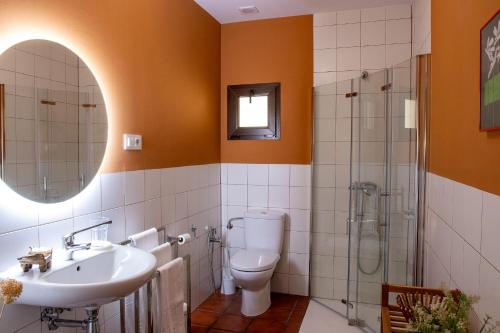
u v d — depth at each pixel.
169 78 2.52
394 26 3.05
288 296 3.30
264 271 2.78
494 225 1.10
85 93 1.75
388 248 2.51
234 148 3.46
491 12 1.13
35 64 1.48
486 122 1.15
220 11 3.16
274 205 3.38
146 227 2.26
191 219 2.87
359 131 2.78
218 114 3.43
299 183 3.31
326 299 3.14
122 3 2.02
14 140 1.39
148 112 2.27
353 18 3.15
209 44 3.21
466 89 1.42
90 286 1.20
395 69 2.44
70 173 1.66
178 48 2.65
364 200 2.74
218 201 3.43
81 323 1.46
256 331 2.65
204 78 3.10
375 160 2.64
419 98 2.23
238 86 3.44
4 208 1.35
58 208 1.60
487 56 1.15
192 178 2.89
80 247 1.59
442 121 1.84
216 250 3.40
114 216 1.97
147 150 2.27
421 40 2.55
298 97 3.29
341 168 2.98
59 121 1.60
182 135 2.72
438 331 1.21
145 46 2.23
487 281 1.16
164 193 2.47
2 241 1.34
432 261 2.05
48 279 1.32
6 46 1.36
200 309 3.00
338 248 3.04
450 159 1.67
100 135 1.84
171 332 1.96
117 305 1.99
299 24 3.28
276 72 3.35
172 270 1.98
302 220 3.31
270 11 3.17
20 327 1.40
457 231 1.53
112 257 1.67
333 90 3.00
